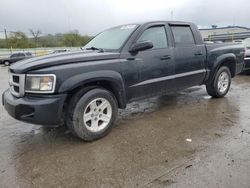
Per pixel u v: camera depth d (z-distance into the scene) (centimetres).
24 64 349
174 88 488
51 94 329
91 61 364
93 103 365
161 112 500
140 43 401
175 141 358
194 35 520
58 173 285
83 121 354
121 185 259
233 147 332
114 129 414
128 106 549
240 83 820
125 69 397
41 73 327
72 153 332
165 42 462
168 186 253
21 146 360
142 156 316
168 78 463
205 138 365
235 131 388
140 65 417
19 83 340
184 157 310
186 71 497
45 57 363
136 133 393
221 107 521
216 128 403
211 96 605
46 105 323
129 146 347
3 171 292
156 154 320
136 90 420
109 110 386
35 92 331
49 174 284
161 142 356
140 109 525
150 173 278
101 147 347
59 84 329
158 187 252
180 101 580
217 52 556
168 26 474
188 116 469
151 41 440
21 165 305
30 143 370
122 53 399
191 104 552
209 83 570
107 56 381
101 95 371
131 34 421
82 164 302
